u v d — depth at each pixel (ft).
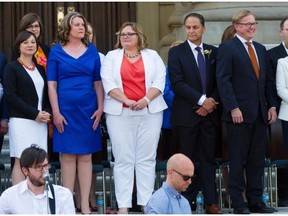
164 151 63.98
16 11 87.76
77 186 60.54
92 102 58.85
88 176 58.95
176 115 59.72
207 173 59.36
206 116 59.26
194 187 60.34
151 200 46.50
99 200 60.64
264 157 59.62
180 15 83.46
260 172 59.62
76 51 58.85
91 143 58.80
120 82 58.29
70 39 58.95
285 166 62.13
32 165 46.73
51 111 59.21
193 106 59.21
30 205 47.24
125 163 58.49
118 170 58.54
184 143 59.52
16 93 58.18
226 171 62.23
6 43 87.61
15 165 58.34
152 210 46.24
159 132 58.85
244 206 58.49
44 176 46.68
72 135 58.49
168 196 46.50
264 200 60.90
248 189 59.67
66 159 58.80
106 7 88.58
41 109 58.80
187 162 46.44
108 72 58.49
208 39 77.05
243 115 58.59
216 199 59.41
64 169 58.90
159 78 58.65
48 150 62.69
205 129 59.41
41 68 59.31
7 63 59.06
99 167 61.21
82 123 58.59
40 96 58.59
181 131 59.57
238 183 58.70
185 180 46.42
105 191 61.98
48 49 61.52
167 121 62.85
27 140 57.93
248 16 59.11
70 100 58.44
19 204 47.19
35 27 61.21
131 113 58.18
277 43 77.00
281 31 62.49
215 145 59.82
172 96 62.54
